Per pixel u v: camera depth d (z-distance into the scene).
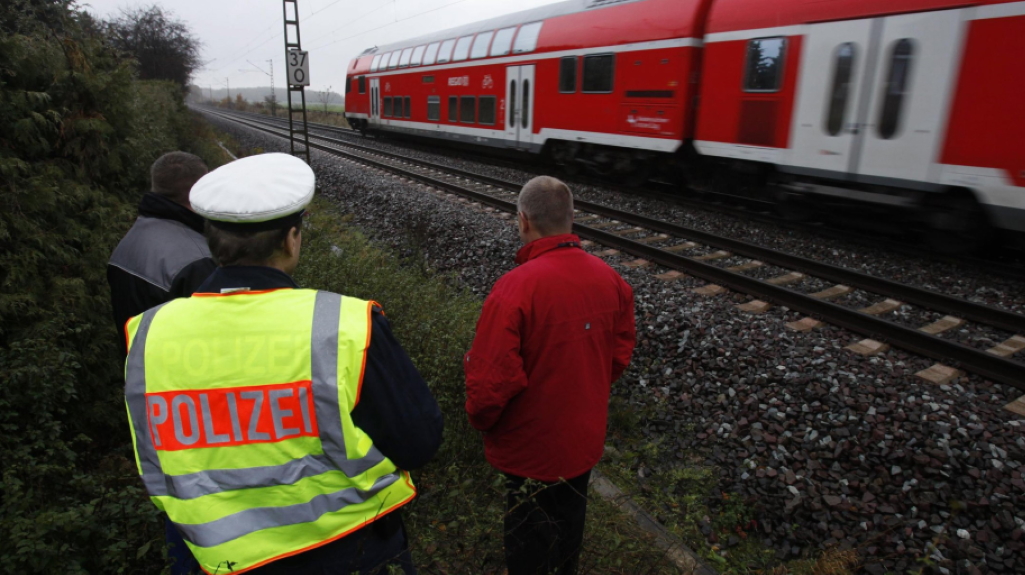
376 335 1.32
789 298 5.43
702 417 3.88
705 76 9.00
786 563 2.91
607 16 10.88
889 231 7.70
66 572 1.88
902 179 6.66
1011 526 2.82
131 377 1.29
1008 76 5.64
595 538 2.67
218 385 1.26
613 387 4.32
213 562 1.25
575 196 10.77
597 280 2.12
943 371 4.18
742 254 7.00
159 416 1.27
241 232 1.32
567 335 2.03
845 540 2.93
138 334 1.31
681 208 9.62
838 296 5.80
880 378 4.00
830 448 3.41
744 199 10.04
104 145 4.34
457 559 2.36
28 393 2.65
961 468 3.14
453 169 13.25
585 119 11.62
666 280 6.19
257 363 1.26
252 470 1.28
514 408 2.13
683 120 9.54
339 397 1.25
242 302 1.29
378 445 1.34
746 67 8.31
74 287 3.34
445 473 2.79
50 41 4.28
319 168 13.98
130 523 2.05
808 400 3.80
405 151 18.73
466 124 16.02
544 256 2.10
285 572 1.33
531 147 13.46
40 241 3.35
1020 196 5.71
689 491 3.34
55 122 4.00
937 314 5.31
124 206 4.38
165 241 2.28
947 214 6.70
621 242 7.28
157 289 2.22
